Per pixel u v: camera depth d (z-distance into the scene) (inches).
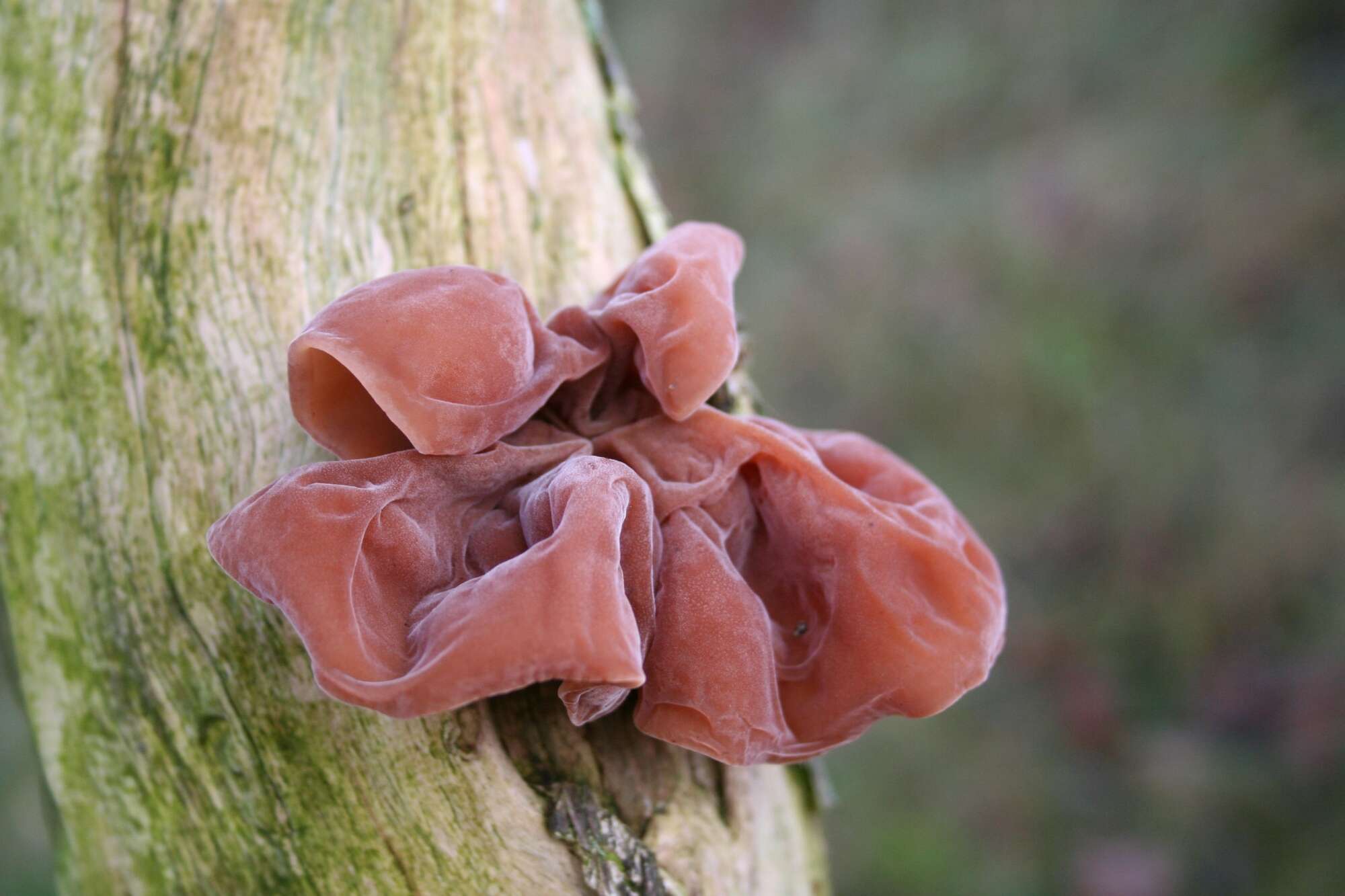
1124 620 29.4
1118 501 30.6
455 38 13.0
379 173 12.6
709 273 11.2
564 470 10.7
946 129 38.7
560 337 11.1
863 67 40.9
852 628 11.0
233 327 12.0
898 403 34.3
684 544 11.0
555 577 10.0
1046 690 29.1
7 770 30.2
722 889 12.0
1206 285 32.5
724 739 10.7
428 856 11.5
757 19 43.7
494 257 12.9
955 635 11.0
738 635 10.8
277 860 11.7
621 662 9.9
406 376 10.4
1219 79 35.4
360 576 10.3
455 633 9.9
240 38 12.4
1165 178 34.2
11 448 12.4
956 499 32.1
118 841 12.3
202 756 11.8
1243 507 29.4
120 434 12.0
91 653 12.1
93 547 12.0
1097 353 32.4
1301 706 26.9
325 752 11.5
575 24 14.0
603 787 11.7
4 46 12.6
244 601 11.6
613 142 13.9
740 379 13.4
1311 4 34.9
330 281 12.3
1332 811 25.5
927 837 26.8
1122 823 26.7
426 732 11.4
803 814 13.3
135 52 12.3
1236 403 30.9
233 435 11.9
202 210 12.2
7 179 12.5
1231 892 25.2
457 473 10.8
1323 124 33.4
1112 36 37.2
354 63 12.6
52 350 12.2
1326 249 31.8
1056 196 35.0
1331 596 27.9
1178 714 28.1
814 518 11.2
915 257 36.0
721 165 41.8
